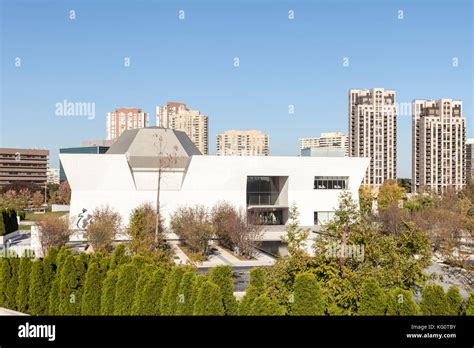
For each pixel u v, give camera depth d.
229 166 71.88
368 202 26.42
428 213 62.81
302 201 75.12
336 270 22.08
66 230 54.53
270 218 78.56
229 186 72.56
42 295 28.73
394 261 22.86
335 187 76.38
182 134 80.12
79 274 28.02
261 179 79.81
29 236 72.62
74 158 67.12
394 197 101.38
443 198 85.56
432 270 38.56
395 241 23.55
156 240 43.41
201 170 71.25
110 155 68.00
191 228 55.09
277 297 22.47
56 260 29.81
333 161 75.19
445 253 31.42
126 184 69.19
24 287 29.06
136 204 69.38
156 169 72.75
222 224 59.81
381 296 20.12
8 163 187.62
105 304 25.83
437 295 20.19
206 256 55.06
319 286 20.70
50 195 145.62
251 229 56.78
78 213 67.38
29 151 191.00
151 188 72.44
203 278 23.84
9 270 30.02
